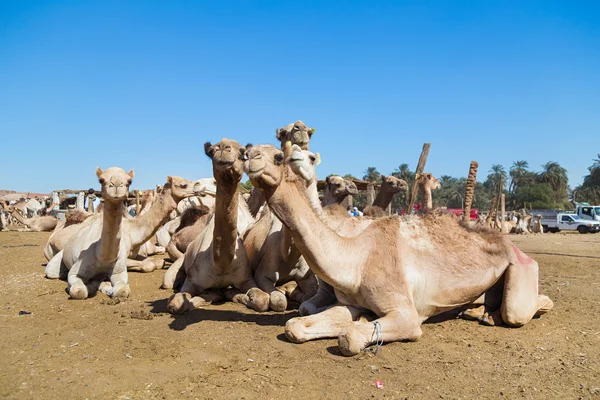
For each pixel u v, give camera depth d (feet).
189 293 21.08
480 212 143.23
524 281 18.15
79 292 22.62
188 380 12.35
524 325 18.34
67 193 113.70
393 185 40.65
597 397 11.89
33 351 14.60
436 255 17.57
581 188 316.19
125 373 12.74
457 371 13.39
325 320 15.97
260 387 12.00
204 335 16.34
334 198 29.78
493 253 18.42
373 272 16.16
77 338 15.98
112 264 24.41
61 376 12.50
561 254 48.06
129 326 17.54
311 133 28.17
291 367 13.38
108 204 21.94
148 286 26.66
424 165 40.57
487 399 11.64
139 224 28.55
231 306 21.24
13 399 11.07
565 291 25.79
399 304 15.70
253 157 14.40
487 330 17.66
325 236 15.94
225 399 11.28
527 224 114.73
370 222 18.99
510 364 14.03
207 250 22.00
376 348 14.85
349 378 12.69
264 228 23.50
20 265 34.24
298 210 15.46
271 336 16.26
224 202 18.45
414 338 15.74
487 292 19.49
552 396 11.90
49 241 32.78
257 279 22.48
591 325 18.51
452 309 19.20
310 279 22.59
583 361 14.42
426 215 18.97
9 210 101.14
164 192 27.99
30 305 21.36
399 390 12.03
